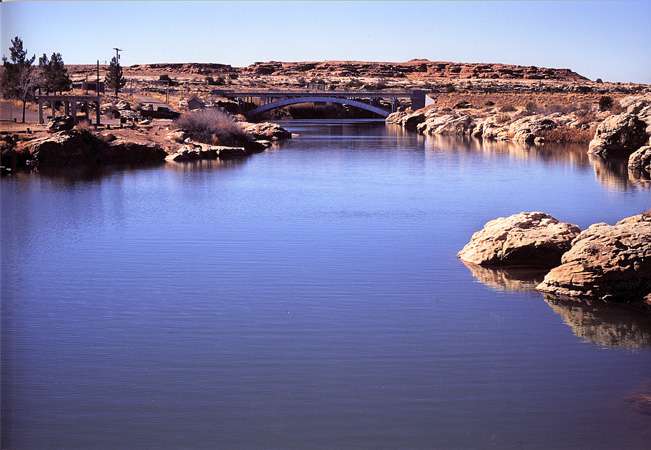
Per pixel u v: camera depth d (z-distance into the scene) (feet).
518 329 78.69
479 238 106.32
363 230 128.06
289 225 132.87
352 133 394.11
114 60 390.42
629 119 256.93
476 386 65.57
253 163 236.63
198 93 486.38
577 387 65.21
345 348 73.72
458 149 288.92
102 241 119.85
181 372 68.39
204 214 144.05
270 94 502.79
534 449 55.77
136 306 86.33
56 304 87.04
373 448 56.39
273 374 67.97
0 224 131.23
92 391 64.39
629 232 89.20
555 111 386.93
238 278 97.35
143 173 207.41
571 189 176.86
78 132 219.20
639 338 76.07
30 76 238.89
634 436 57.31
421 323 80.38
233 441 57.26
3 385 63.87
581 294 88.07
